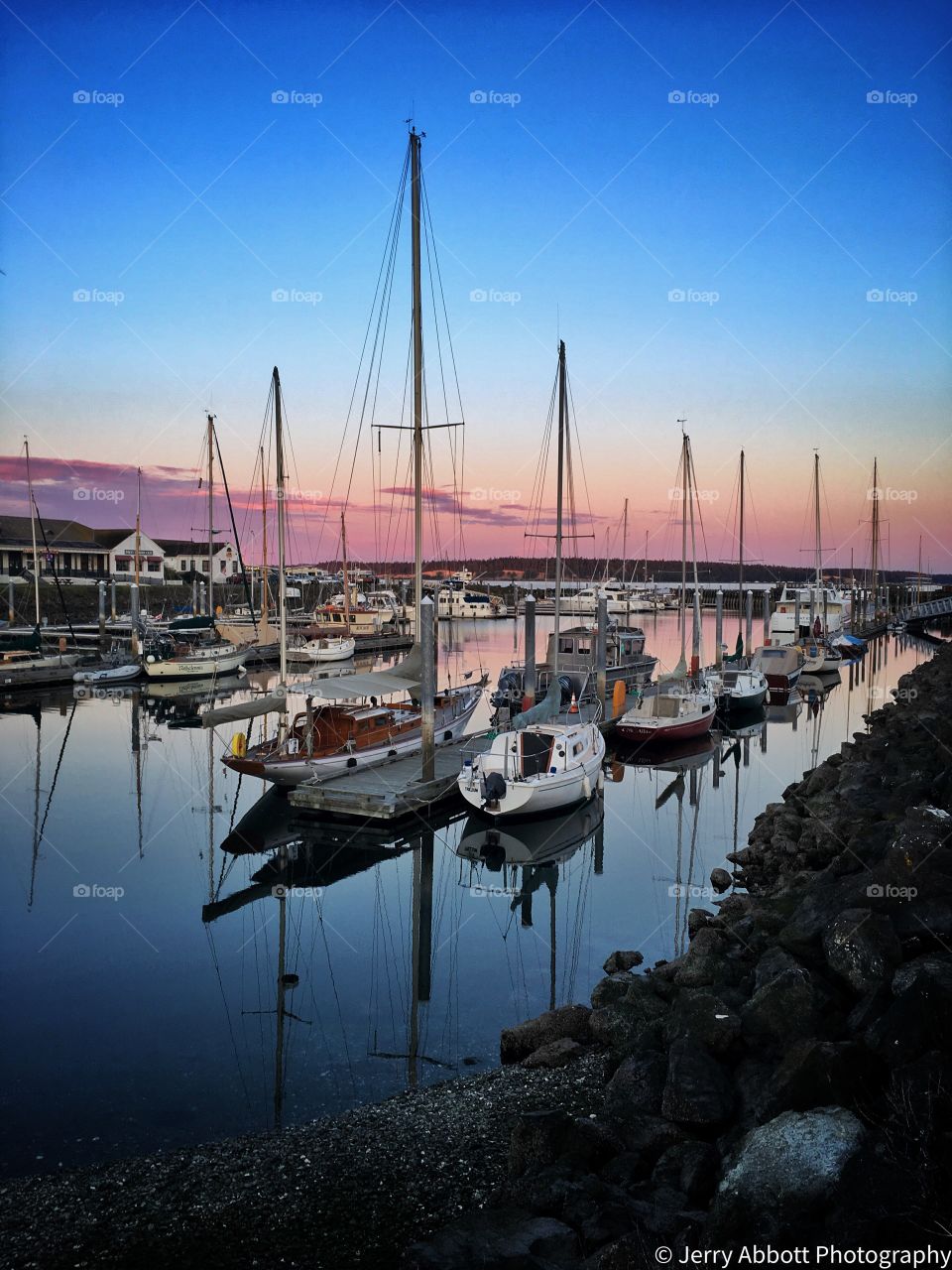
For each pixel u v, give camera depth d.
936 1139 6.43
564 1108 9.34
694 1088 8.36
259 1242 7.50
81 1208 8.05
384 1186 8.20
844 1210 6.11
